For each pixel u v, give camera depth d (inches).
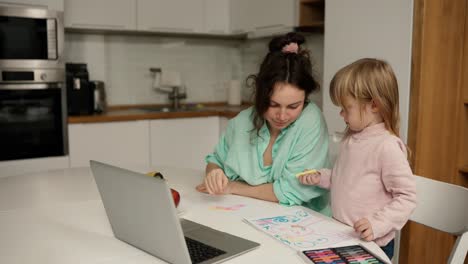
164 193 35.2
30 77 112.0
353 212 51.9
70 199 58.1
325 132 62.1
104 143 121.3
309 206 61.4
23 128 113.1
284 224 47.9
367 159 51.3
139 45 146.3
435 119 86.1
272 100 55.9
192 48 156.2
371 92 50.1
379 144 50.4
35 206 55.1
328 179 56.2
